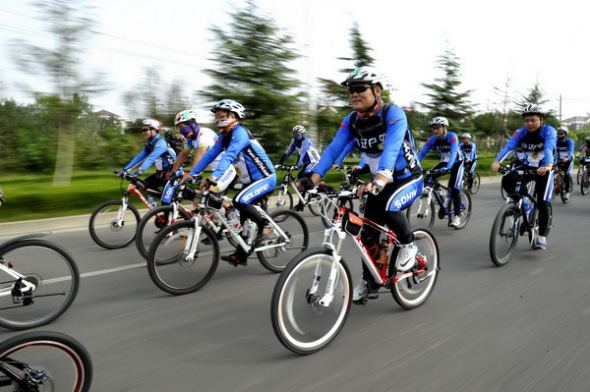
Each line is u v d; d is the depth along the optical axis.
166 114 15.06
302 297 2.69
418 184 3.21
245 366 2.52
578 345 2.75
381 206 3.07
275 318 2.53
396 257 3.28
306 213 8.34
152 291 3.90
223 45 12.07
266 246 4.38
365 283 3.30
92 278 4.26
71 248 5.50
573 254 5.11
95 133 15.21
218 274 4.45
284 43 12.84
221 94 12.09
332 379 2.37
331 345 2.78
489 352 2.66
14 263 3.13
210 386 2.31
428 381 2.33
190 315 3.34
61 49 9.36
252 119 12.34
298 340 2.67
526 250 5.33
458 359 2.57
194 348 2.76
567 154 9.62
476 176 12.31
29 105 11.73
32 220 6.79
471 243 5.76
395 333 2.95
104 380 2.37
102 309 3.46
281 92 12.63
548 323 3.10
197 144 5.02
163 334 2.98
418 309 3.40
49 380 1.95
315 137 13.82
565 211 8.45
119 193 8.70
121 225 5.60
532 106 4.83
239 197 4.14
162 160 5.91
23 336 1.86
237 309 3.47
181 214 4.90
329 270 2.82
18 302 3.11
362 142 3.11
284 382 2.34
